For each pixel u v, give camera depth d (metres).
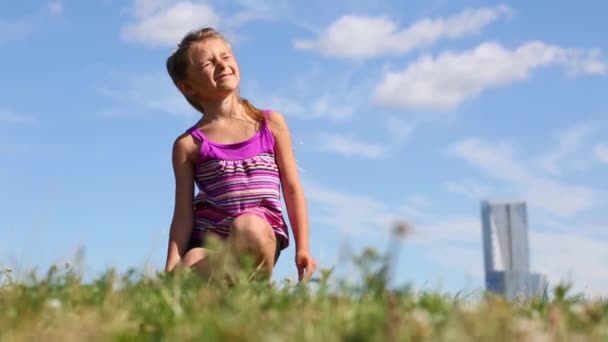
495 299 3.41
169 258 5.48
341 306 3.07
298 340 2.76
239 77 5.85
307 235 5.59
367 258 3.01
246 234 5.08
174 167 5.69
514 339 2.83
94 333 3.02
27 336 3.09
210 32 5.85
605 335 2.99
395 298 3.02
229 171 5.53
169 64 5.95
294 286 3.89
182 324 3.12
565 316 3.32
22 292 3.72
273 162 5.65
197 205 5.61
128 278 3.84
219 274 4.18
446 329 2.80
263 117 5.73
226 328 2.82
